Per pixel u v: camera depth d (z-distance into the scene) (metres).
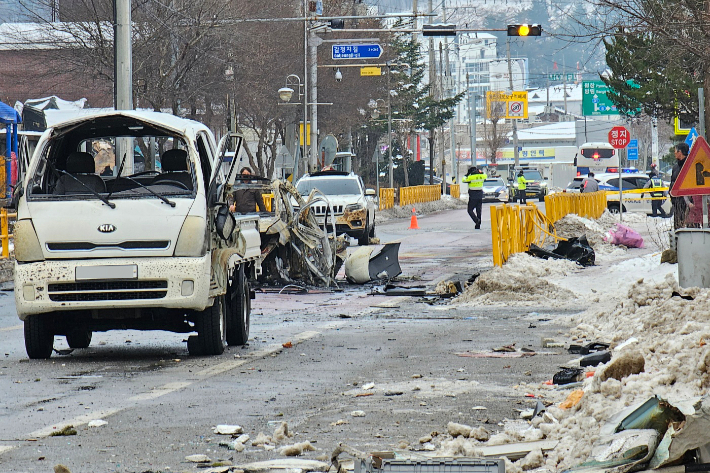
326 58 158.00
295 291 53.22
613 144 92.81
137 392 24.19
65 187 31.11
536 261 55.91
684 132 103.19
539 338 33.88
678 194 35.09
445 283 50.94
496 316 41.25
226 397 23.33
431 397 22.86
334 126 164.75
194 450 17.88
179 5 95.88
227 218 31.14
